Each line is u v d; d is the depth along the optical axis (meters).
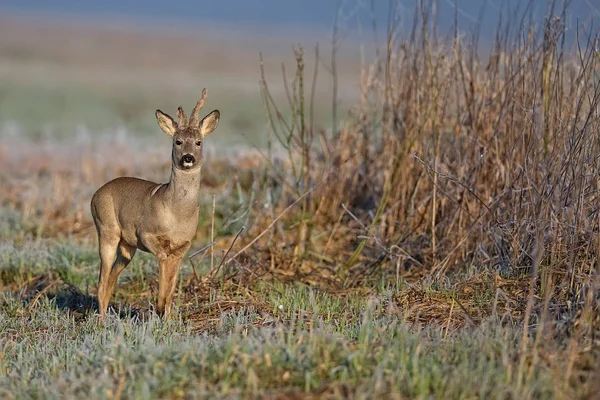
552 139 15.84
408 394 10.09
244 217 20.92
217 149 27.80
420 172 18.77
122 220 15.41
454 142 18.58
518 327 12.66
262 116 51.09
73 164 30.05
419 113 18.62
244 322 14.03
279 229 19.16
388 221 19.20
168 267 15.02
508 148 17.20
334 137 20.95
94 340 12.97
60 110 55.47
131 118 50.97
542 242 14.03
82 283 18.50
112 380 10.73
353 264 18.45
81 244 21.16
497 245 16.31
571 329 11.99
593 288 12.43
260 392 10.11
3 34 125.75
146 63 99.50
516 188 16.31
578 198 14.24
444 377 10.38
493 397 9.96
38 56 99.06
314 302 14.46
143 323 13.52
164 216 14.76
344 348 11.09
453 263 17.11
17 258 19.56
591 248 14.27
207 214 21.80
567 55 17.02
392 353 10.96
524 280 15.07
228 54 114.94
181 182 14.61
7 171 30.33
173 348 11.70
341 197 20.73
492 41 18.36
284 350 11.11
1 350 13.11
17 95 62.59
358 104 21.20
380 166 20.66
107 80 76.50
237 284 16.83
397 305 14.91
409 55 19.23
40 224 22.66
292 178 21.72
